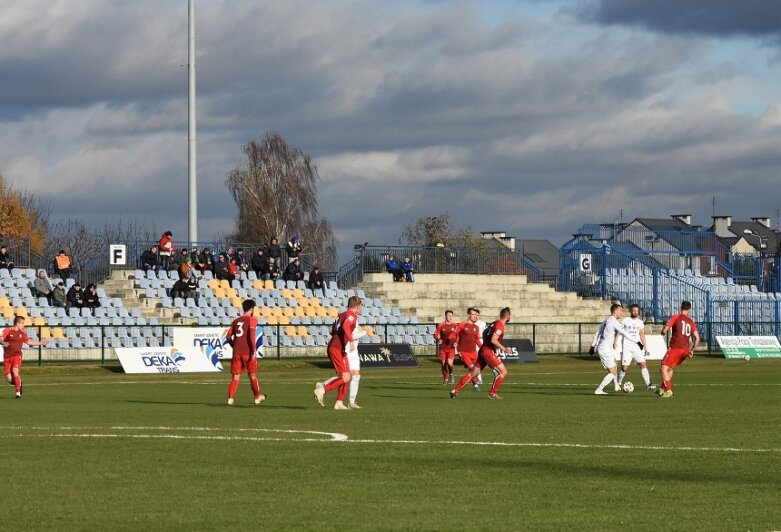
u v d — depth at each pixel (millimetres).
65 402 55531
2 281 102500
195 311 109062
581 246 137875
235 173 198375
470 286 128250
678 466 30438
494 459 31875
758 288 146000
